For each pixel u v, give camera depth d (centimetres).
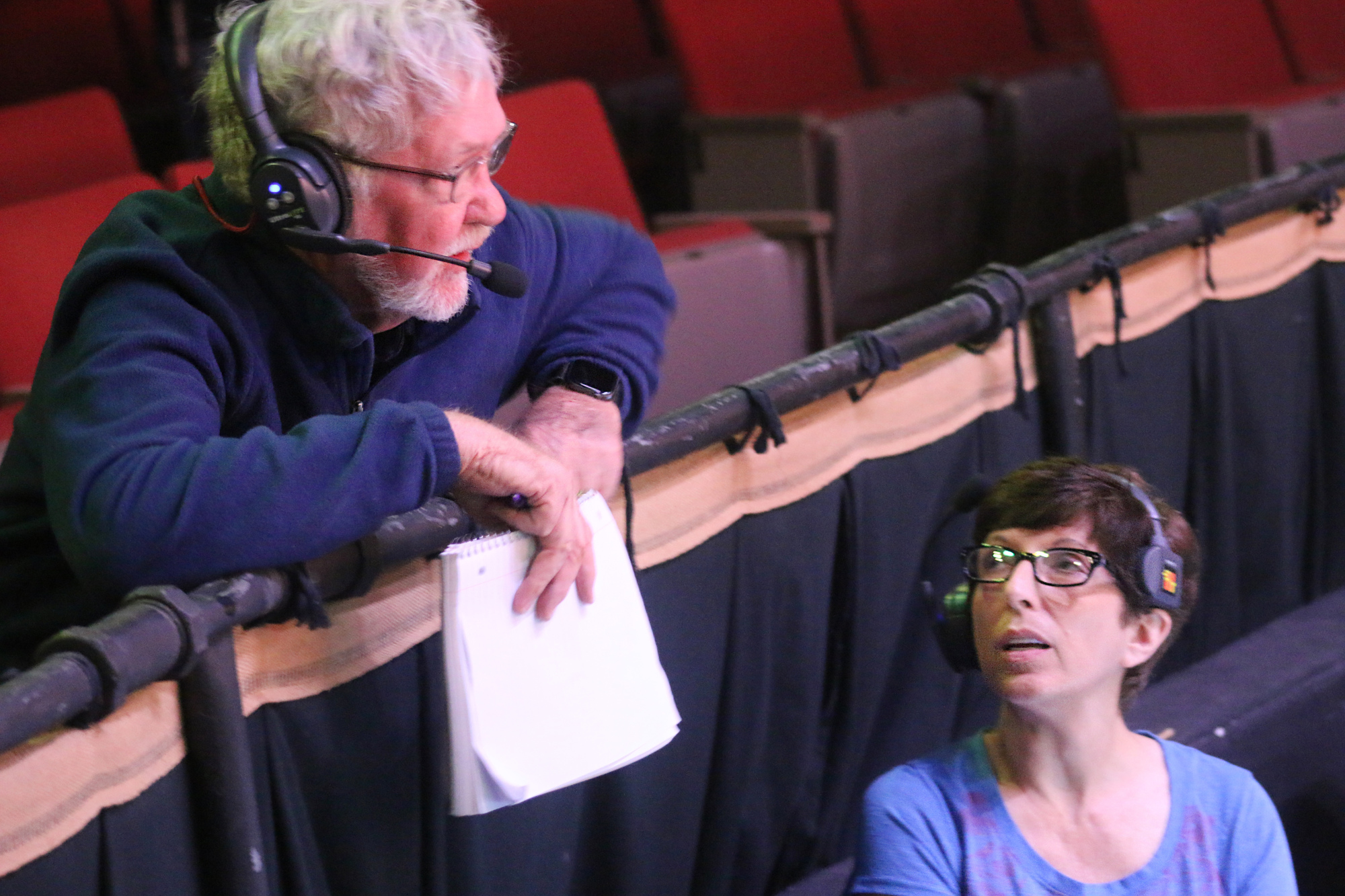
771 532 310
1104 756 233
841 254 666
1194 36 742
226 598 198
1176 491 421
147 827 200
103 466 193
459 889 254
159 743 201
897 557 343
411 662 242
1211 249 416
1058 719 228
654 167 849
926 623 359
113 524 189
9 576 221
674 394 498
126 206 229
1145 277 395
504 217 252
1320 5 810
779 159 669
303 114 209
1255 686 350
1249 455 446
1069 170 764
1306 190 440
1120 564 225
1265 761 342
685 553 291
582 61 823
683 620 294
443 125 212
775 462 308
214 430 205
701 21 710
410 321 243
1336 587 491
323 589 216
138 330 206
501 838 259
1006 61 840
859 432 328
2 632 221
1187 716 337
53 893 185
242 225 223
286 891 227
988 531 234
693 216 576
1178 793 236
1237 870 233
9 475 224
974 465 359
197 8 690
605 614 226
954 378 347
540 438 241
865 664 341
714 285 503
